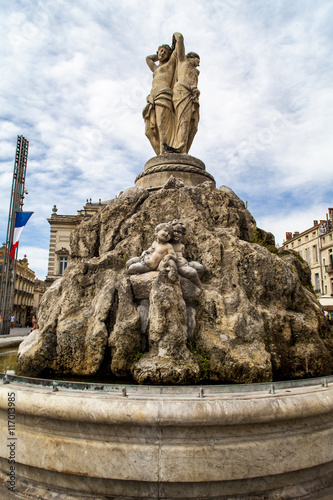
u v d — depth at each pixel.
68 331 4.20
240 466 2.60
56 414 2.69
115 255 5.21
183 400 2.67
